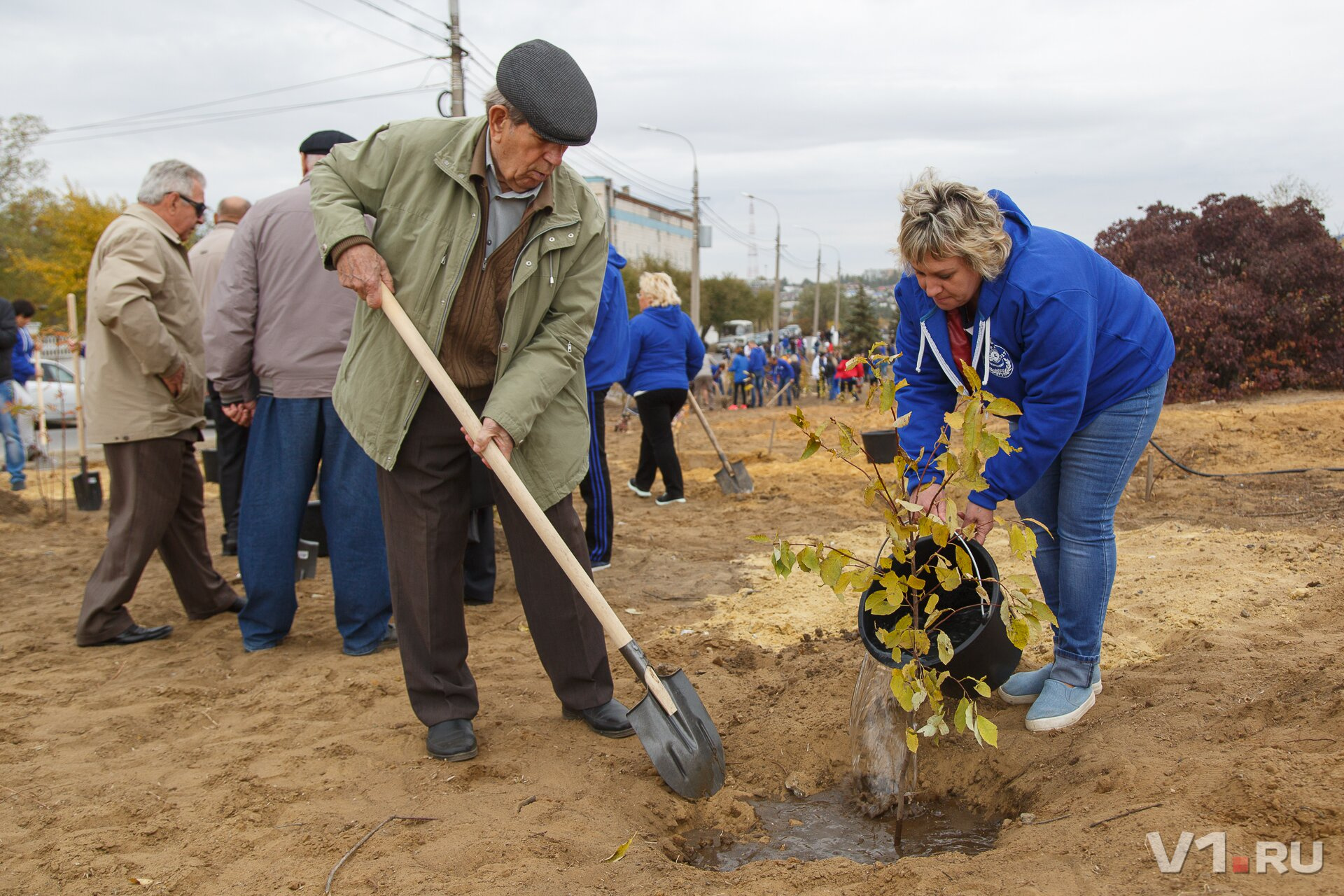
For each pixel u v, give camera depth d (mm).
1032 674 3500
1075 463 3137
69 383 17344
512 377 3074
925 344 3260
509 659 4328
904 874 2373
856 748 3256
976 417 2568
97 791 3037
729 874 2551
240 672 4289
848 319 44344
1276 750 2564
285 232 4227
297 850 2660
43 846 2682
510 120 2791
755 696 3842
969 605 3320
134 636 4762
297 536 4512
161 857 2641
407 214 3018
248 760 3283
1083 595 3205
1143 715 3111
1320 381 14867
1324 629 3865
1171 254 15953
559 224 3047
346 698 3863
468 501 3355
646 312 7973
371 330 3164
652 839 2834
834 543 6430
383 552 4426
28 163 41219
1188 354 14844
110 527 4664
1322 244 15188
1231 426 9961
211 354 4371
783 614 4930
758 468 10648
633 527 7355
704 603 5227
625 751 3326
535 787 3057
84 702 3910
